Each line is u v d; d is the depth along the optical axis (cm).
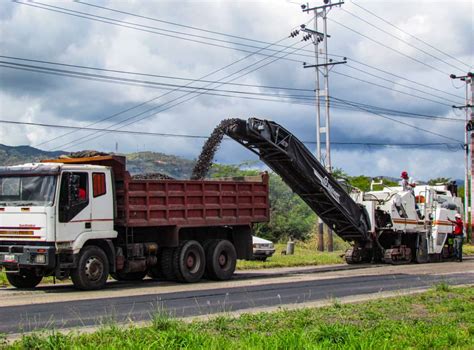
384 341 1003
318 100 4094
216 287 1938
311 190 2695
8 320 1277
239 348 930
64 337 999
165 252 2120
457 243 3139
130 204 1980
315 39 4103
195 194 2145
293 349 940
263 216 2373
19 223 1833
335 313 1339
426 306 1470
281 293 1769
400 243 2967
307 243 4431
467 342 1077
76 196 1844
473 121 4678
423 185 3192
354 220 2831
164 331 1043
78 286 1845
